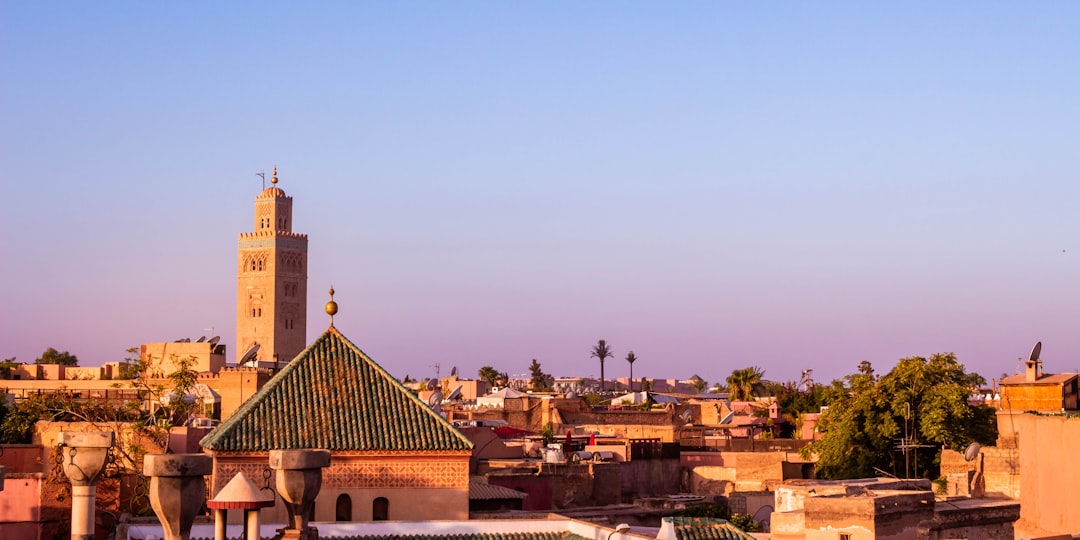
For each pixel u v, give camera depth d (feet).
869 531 136.56
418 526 123.24
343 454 135.13
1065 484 139.44
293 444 134.31
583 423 367.04
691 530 121.80
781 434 389.60
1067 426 139.44
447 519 136.46
